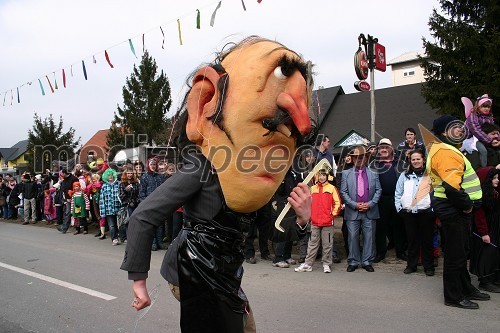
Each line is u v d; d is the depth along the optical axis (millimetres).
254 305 4613
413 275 5664
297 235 2584
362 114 20656
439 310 4242
